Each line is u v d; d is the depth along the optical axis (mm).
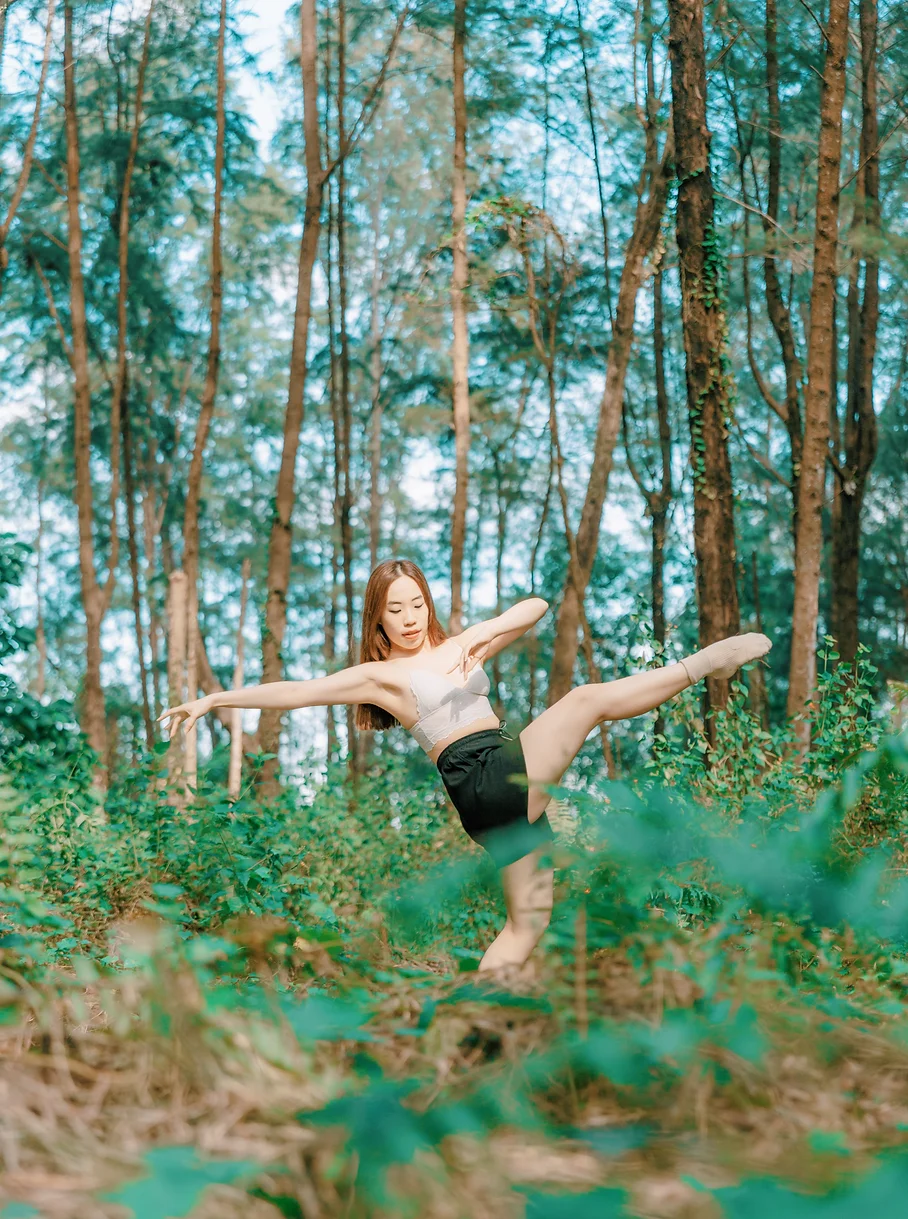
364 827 8172
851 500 17281
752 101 18125
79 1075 1698
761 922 1965
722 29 17156
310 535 33188
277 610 14516
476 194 20281
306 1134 1496
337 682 4434
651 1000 1841
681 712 7680
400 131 30547
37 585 32688
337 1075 1718
